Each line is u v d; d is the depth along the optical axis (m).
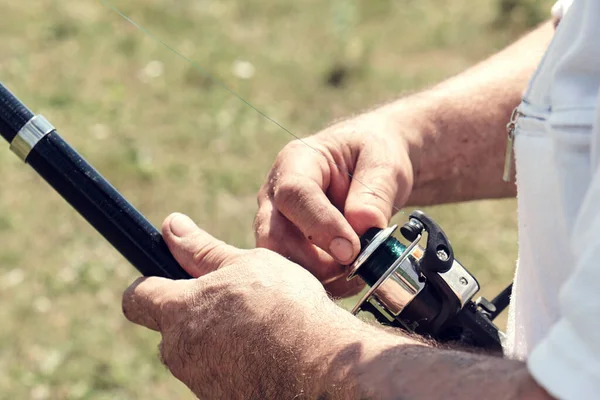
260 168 6.21
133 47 7.61
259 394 1.44
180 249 1.70
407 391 1.18
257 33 7.87
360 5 8.15
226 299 1.52
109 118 6.70
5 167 6.18
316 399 1.32
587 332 0.99
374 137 2.01
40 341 4.89
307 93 7.00
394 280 1.55
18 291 5.21
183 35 7.84
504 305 1.75
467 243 5.41
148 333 4.91
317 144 1.98
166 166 6.18
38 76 7.24
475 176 2.18
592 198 1.05
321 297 1.47
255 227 1.94
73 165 1.71
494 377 1.13
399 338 1.35
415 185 2.15
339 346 1.33
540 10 7.70
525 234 1.45
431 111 2.14
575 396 1.00
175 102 6.90
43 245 5.57
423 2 8.21
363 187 1.91
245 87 7.07
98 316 5.05
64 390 4.60
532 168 1.40
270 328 1.43
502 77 2.18
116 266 5.41
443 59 7.36
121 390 4.60
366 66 7.26
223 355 1.50
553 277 1.36
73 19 8.01
